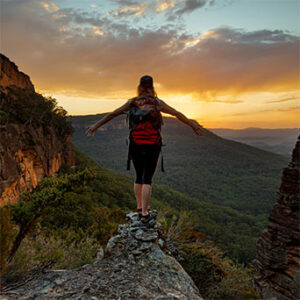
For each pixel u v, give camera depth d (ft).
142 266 7.11
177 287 6.24
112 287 6.11
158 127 7.34
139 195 8.40
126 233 8.52
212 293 14.71
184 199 350.64
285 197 30.53
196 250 16.87
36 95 159.12
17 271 7.84
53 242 16.81
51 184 15.55
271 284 29.04
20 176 100.32
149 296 5.69
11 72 156.87
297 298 26.12
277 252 29.22
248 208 489.67
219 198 560.61
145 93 7.47
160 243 8.69
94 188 171.83
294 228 28.60
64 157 212.84
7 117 106.11
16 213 12.92
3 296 5.85
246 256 170.30
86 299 5.56
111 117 7.54
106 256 7.89
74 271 7.18
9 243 6.76
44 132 154.30
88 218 59.93
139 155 7.56
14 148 101.86
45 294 5.86
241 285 16.19
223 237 210.38
